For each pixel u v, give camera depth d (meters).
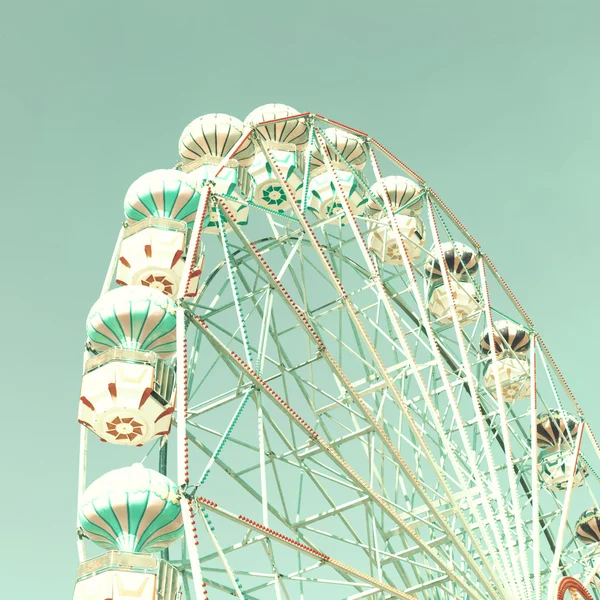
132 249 26.59
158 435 23.38
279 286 24.06
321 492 26.00
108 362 23.20
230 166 29.92
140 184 28.05
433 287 37.62
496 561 26.02
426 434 29.20
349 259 32.75
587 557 33.62
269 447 25.03
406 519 28.92
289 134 32.28
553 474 35.50
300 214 27.09
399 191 36.22
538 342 34.91
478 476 26.52
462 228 34.38
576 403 35.19
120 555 20.25
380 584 22.16
